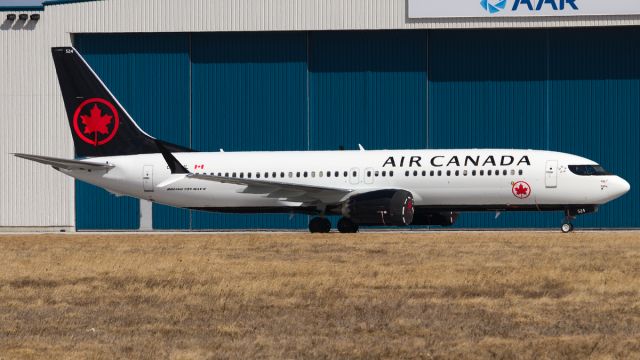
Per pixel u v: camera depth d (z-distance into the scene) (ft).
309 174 566.77
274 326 222.28
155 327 222.89
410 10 652.89
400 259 366.63
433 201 550.77
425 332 212.43
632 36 655.35
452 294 267.39
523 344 197.67
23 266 361.92
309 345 199.72
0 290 291.38
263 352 193.26
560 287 278.67
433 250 404.98
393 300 257.75
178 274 323.57
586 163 540.11
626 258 359.25
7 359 189.06
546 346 195.31
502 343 199.11
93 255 402.52
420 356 188.55
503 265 337.72
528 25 645.92
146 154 592.19
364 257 376.89
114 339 208.44
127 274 328.08
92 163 579.89
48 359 188.75
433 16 651.66
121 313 243.60
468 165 545.03
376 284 288.92
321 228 574.56
